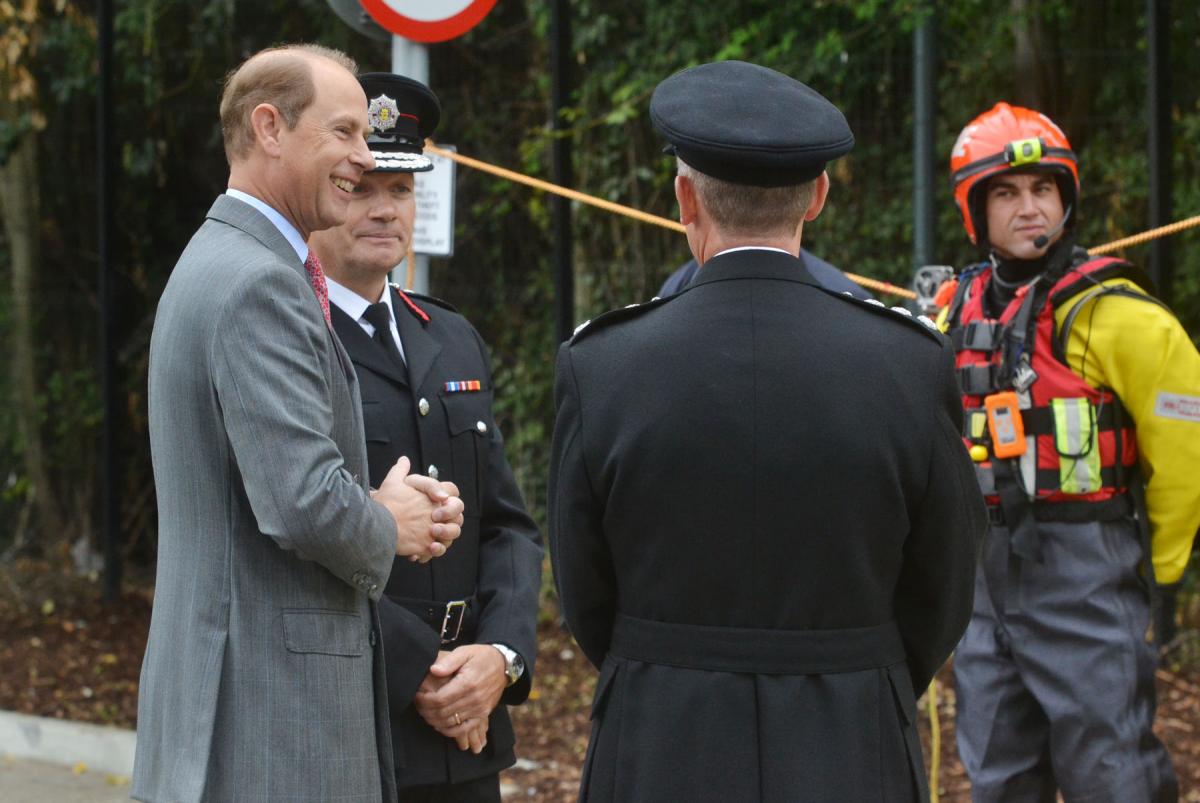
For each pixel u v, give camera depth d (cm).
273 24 2781
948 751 1859
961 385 1319
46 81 2833
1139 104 2245
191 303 901
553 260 2381
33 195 2825
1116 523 1288
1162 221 2058
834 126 844
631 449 840
